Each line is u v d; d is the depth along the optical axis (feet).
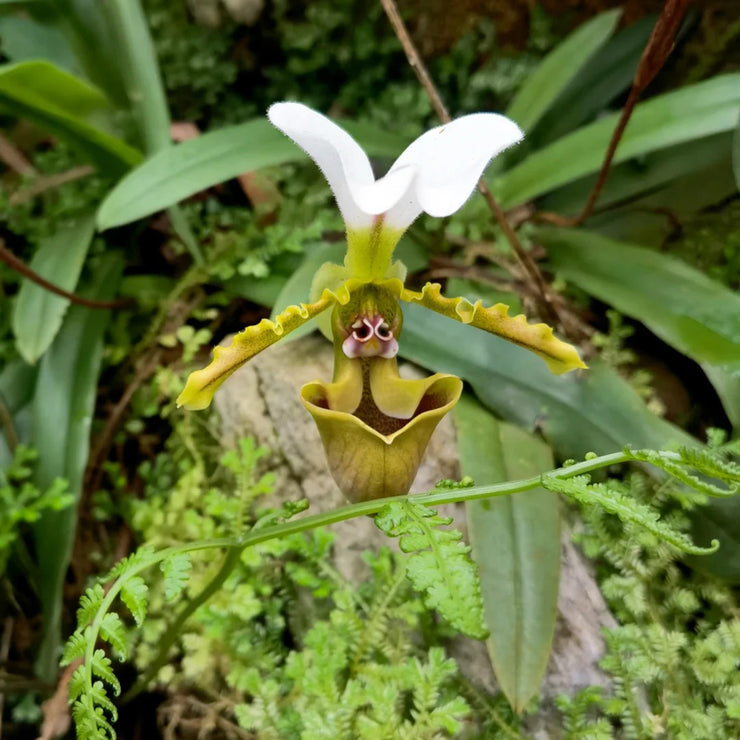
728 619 0.46
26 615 0.57
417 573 0.28
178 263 0.67
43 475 0.53
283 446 0.53
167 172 0.52
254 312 0.63
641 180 0.60
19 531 0.56
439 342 0.52
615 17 0.62
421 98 0.74
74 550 0.58
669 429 0.47
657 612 0.46
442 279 0.59
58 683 0.51
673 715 0.42
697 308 0.48
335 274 0.40
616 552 0.47
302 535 0.49
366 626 0.44
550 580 0.42
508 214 0.59
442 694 0.44
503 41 0.75
